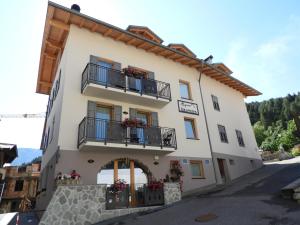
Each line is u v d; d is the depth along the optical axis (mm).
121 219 8164
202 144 15484
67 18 12133
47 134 15281
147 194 9898
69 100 10945
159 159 12711
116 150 11039
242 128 21203
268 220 5832
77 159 10055
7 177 30453
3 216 10883
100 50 13133
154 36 15703
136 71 13102
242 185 12578
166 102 13422
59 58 14188
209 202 9117
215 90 19656
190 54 17969
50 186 9977
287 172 13906
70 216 7691
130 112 12695
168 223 7016
